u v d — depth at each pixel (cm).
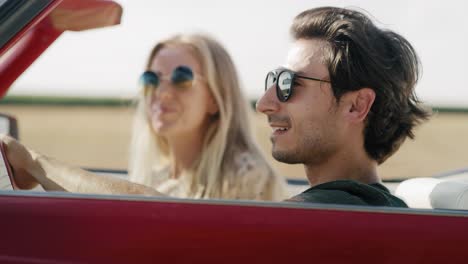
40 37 240
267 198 311
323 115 194
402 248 166
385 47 199
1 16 174
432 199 220
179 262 167
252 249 166
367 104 195
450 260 165
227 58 344
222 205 170
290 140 197
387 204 185
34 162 213
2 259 169
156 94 338
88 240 169
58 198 173
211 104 335
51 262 168
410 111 204
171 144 333
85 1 233
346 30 194
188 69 333
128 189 202
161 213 169
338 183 185
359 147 197
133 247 168
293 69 196
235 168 318
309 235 166
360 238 166
